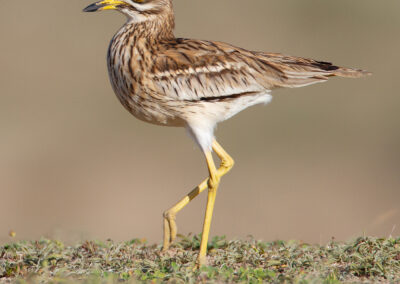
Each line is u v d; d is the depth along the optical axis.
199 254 7.31
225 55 8.05
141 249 7.90
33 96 23.52
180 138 21.19
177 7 28.34
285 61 8.27
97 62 25.36
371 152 21.42
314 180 19.58
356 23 28.89
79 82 24.42
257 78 8.05
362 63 27.00
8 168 19.69
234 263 7.31
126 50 7.94
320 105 23.28
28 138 21.06
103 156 20.59
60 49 25.88
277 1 29.38
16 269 7.03
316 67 8.27
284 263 7.12
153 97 7.86
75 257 7.55
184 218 16.94
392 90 24.78
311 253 7.40
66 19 27.09
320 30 28.61
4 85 23.94
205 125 7.94
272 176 19.69
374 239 7.46
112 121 22.14
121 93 8.02
